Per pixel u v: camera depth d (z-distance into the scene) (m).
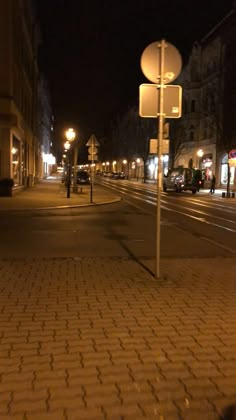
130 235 12.93
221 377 3.76
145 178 68.56
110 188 47.28
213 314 5.47
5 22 26.83
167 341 4.56
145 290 6.58
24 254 9.69
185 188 40.50
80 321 5.16
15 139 30.73
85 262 8.75
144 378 3.72
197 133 56.09
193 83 55.75
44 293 6.37
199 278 7.39
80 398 3.38
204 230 14.30
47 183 52.56
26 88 38.09
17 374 3.77
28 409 3.21
